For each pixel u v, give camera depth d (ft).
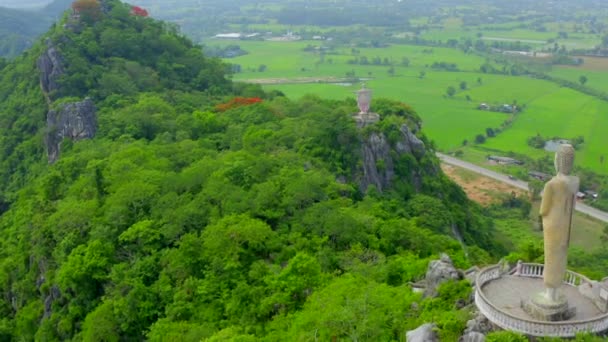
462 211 435.94
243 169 292.61
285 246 233.35
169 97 492.54
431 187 420.36
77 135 402.93
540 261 172.45
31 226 311.27
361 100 414.62
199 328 198.80
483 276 157.38
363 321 160.35
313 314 174.91
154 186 280.92
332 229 241.35
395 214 331.98
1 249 338.34
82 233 271.69
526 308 142.51
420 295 171.42
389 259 226.38
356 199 342.23
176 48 594.24
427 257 230.68
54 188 333.42
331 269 221.05
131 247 253.44
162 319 213.25
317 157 367.45
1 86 535.60
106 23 564.71
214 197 265.34
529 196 618.44
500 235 491.31
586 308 144.56
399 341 154.20
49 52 491.31
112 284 243.40
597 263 416.67
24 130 472.85
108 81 486.79
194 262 229.66
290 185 273.33
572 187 134.00
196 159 333.21
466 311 147.64
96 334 222.69
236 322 202.49
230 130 401.70
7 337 292.61
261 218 257.96
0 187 447.83
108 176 304.50
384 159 398.42
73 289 253.44
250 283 216.74
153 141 382.63
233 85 607.37
